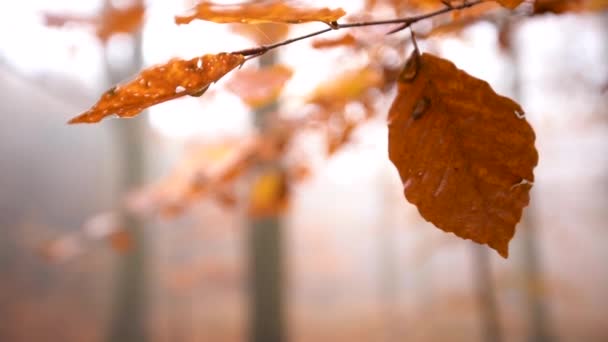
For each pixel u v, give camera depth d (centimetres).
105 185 1374
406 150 59
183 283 1020
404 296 1612
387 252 1609
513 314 971
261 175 192
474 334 996
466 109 59
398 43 101
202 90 48
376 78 126
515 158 56
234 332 1141
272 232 523
